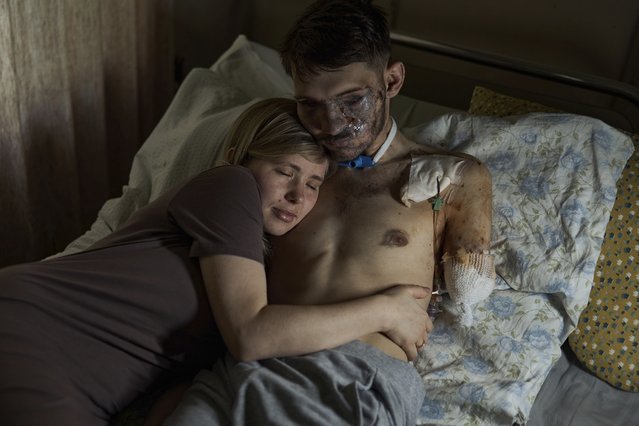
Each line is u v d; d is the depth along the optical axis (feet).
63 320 3.65
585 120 5.19
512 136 5.26
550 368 4.62
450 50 6.76
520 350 4.55
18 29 5.95
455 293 4.47
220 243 3.70
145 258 3.82
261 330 3.61
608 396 4.89
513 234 4.92
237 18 8.66
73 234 7.31
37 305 3.64
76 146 7.21
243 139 4.22
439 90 7.41
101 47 7.10
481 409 4.25
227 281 3.67
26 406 3.32
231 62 6.71
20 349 3.49
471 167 4.72
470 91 7.25
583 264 4.71
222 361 3.86
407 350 4.15
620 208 5.04
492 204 4.90
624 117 6.46
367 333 3.89
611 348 4.91
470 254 4.46
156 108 8.68
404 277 4.38
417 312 4.14
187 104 6.23
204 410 3.50
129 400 3.81
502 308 4.78
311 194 4.32
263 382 3.54
